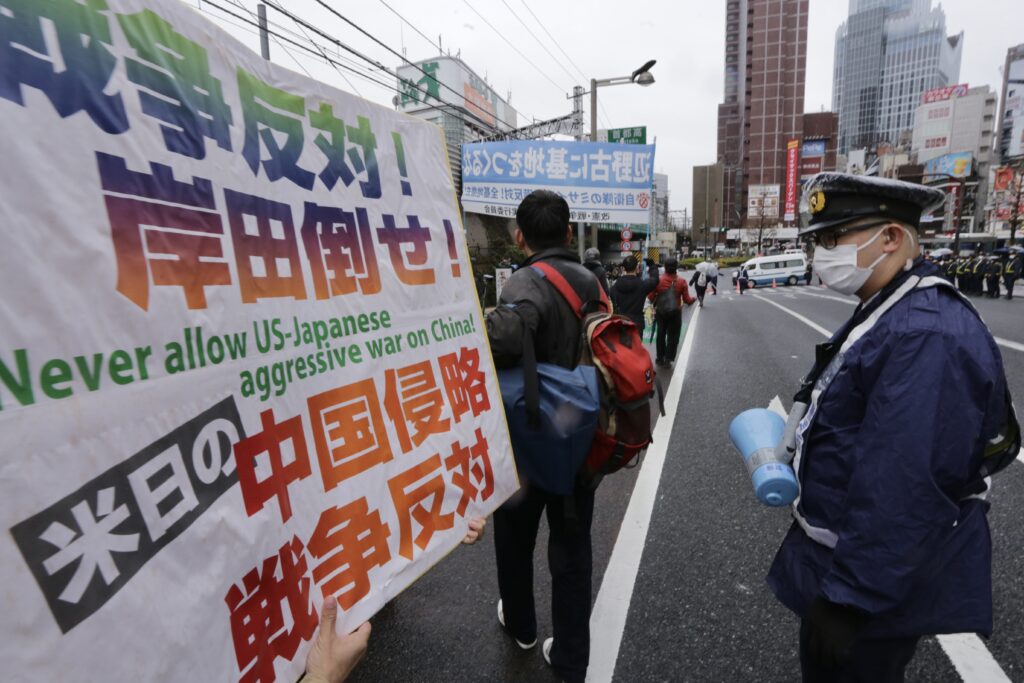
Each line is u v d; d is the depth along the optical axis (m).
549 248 1.89
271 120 1.13
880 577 1.01
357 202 1.35
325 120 1.27
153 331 0.84
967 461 1.01
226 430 0.95
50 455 0.69
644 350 1.83
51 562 0.68
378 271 1.39
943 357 1.02
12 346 0.66
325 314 1.21
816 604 1.14
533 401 1.64
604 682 2.06
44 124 0.72
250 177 1.06
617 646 2.24
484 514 1.62
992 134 106.75
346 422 1.23
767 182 89.94
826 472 1.22
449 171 1.76
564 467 1.67
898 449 1.00
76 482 0.71
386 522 1.30
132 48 0.86
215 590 0.90
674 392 6.39
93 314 0.75
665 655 2.19
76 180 0.75
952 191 61.59
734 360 8.30
